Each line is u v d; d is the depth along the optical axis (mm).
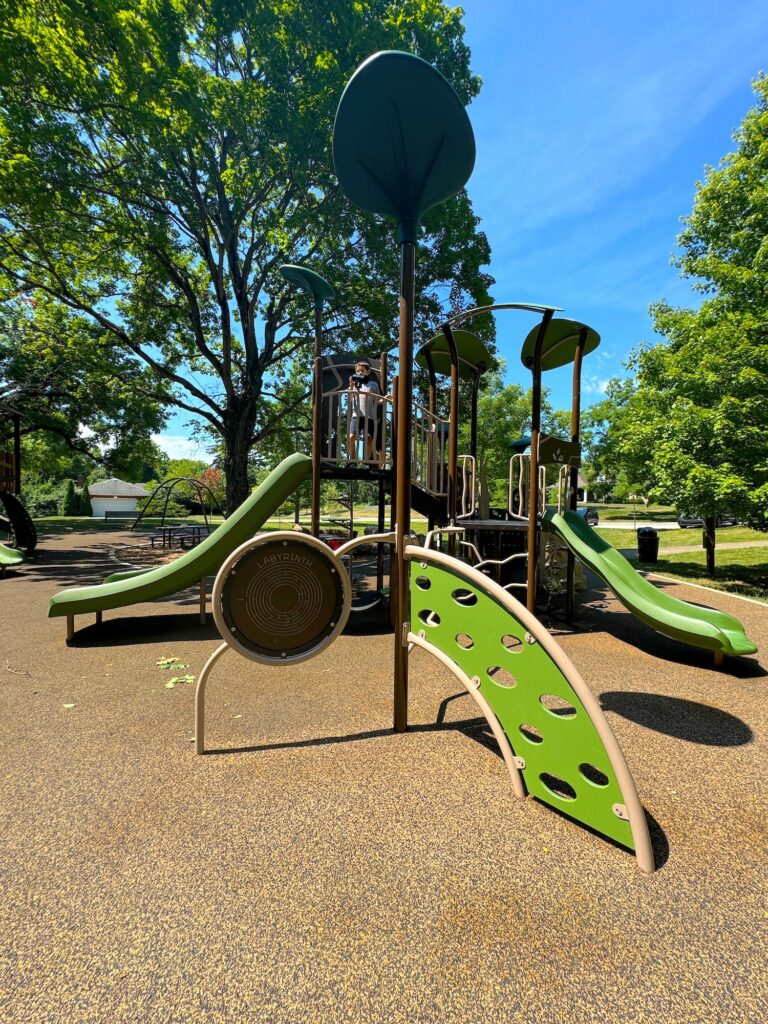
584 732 2189
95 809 2334
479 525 6418
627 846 2031
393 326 13250
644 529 13086
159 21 9422
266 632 2959
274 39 10484
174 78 9383
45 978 1471
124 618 6355
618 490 21734
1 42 7957
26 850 2045
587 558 5551
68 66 8539
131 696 3785
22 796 2443
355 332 13289
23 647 5113
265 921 1684
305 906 1751
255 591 2928
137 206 11562
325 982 1458
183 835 2143
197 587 8508
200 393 13141
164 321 14156
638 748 3020
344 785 2545
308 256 13133
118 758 2824
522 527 6164
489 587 2559
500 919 1696
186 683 4074
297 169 11055
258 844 2084
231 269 12984
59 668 4445
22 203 8914
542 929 1655
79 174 9641
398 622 3135
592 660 4840
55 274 12102
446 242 13008
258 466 29312
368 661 4703
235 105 10133
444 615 2871
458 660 2775
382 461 5902
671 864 1985
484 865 1967
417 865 1962
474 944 1594
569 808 2246
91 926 1663
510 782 2570
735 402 8383
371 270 13383
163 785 2543
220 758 2826
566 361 7344
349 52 10977
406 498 3125
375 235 12508
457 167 2971
